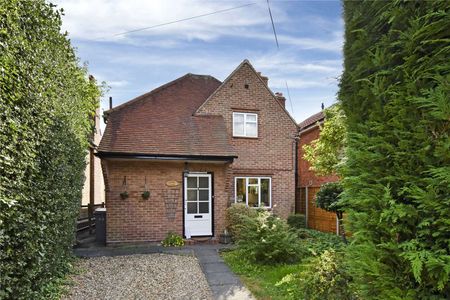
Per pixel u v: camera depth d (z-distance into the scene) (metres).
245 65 12.79
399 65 2.42
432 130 2.09
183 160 10.21
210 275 6.43
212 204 10.82
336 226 11.83
